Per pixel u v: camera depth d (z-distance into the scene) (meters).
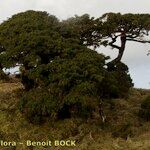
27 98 39.88
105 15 48.69
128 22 47.75
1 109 42.53
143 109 44.38
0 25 46.69
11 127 40.28
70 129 39.78
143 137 38.72
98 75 39.34
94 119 42.25
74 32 46.66
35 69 40.31
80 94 38.09
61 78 38.59
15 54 41.78
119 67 47.38
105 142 38.00
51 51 41.81
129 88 50.28
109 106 45.16
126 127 41.22
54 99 38.50
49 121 40.69
